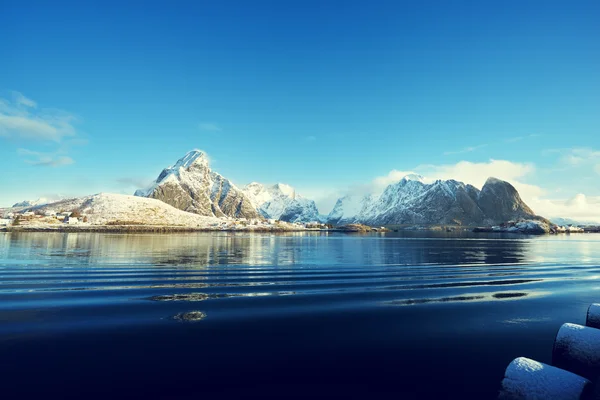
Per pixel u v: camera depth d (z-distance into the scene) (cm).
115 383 795
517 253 4706
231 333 1156
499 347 1063
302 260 3491
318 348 1038
